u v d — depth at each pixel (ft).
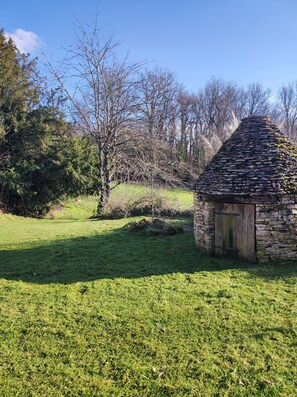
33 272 22.95
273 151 25.12
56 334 13.84
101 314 15.60
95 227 44.19
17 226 48.55
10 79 64.39
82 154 68.64
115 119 63.87
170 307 16.33
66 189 68.54
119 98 63.52
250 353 12.16
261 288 18.67
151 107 72.84
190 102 127.44
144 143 63.87
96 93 64.28
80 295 18.35
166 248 29.53
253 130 27.68
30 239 35.60
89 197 84.69
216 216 26.14
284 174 23.36
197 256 26.45
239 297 17.37
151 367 11.51
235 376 10.92
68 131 73.00
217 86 129.18
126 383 10.80
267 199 22.81
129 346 12.85
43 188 67.00
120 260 25.85
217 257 26.02
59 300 17.57
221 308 15.99
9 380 10.96
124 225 43.86
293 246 23.34
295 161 24.52
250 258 24.11
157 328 14.17
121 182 65.00
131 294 18.26
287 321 14.44
